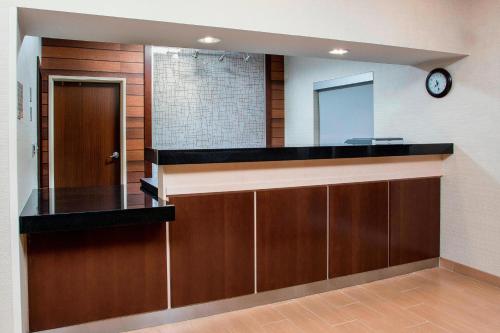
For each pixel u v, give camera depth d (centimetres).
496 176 336
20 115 230
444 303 306
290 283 312
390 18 312
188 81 561
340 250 332
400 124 420
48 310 243
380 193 350
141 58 535
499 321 277
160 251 269
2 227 211
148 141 541
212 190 284
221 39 287
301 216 314
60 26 248
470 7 350
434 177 380
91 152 533
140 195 294
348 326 272
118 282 259
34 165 364
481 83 343
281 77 612
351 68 482
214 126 578
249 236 296
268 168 302
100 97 533
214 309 288
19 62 233
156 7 240
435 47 334
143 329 267
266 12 269
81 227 226
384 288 336
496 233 338
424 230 377
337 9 291
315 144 552
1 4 208
